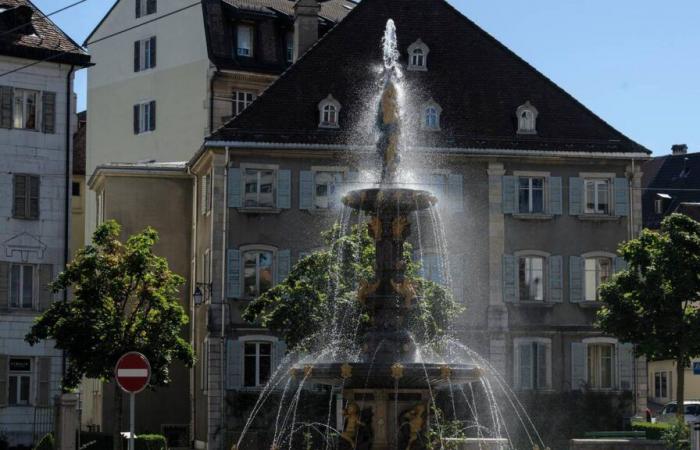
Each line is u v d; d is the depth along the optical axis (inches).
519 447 2137.1
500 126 2338.8
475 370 948.0
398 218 1011.9
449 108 2336.4
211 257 2233.0
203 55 2743.6
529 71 2412.6
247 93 2741.1
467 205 2297.0
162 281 1711.4
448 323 1752.0
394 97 1034.1
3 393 2012.8
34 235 2059.5
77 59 2097.7
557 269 2319.1
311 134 2265.0
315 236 2251.5
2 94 2049.7
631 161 2352.4
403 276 1011.3
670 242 1978.3
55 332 1670.8
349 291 1729.8
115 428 1690.5
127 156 2930.6
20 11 2090.3
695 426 1382.9
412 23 2422.5
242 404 2175.2
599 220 2340.1
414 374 932.0
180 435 2389.3
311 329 1748.3
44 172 2074.3
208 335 2201.0
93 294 1678.2
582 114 2388.0
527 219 2314.2
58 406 1540.4
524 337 2287.2
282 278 2237.9
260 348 2210.9
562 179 2335.1
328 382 980.6
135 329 1685.5
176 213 2493.8
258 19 2760.8
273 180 2252.7
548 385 2290.8
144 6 2913.4
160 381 1699.1
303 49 2551.7
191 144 2770.7
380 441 958.4
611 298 2010.3
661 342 1971.0
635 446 1557.6
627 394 2299.5
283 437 2036.2
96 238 1700.3
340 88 2316.7
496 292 2289.6
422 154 2279.8
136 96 2918.3
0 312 2021.4
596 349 2317.9
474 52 2411.4
